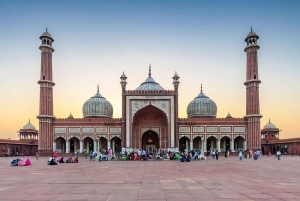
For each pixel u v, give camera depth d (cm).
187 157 1669
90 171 972
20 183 642
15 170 1027
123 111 2561
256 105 2611
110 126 2638
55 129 2639
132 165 1322
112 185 601
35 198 453
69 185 604
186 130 2647
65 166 1259
